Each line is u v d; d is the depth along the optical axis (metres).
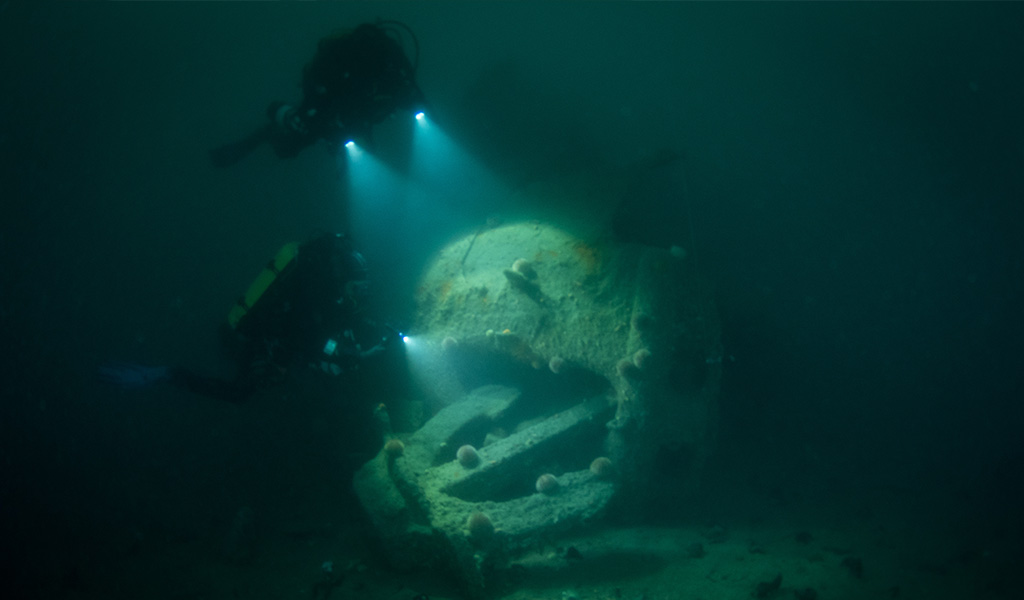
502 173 8.55
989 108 11.76
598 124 13.88
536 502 4.54
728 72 15.61
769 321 8.48
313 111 5.08
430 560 4.45
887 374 9.44
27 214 13.59
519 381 6.18
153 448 7.98
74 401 9.30
